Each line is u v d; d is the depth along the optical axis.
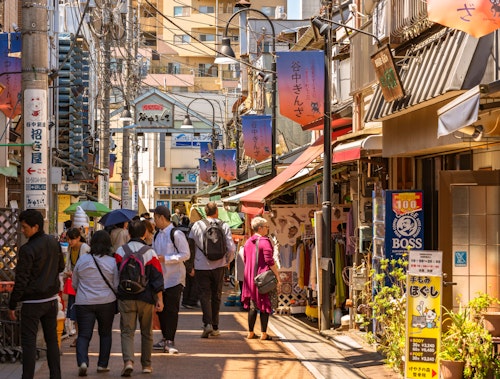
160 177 71.69
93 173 33.44
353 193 17.81
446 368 9.84
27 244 9.62
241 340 14.43
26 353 9.61
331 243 16.38
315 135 27.88
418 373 9.91
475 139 10.56
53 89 29.00
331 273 15.80
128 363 10.78
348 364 11.95
